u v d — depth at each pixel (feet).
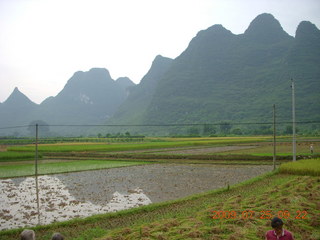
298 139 241.35
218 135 355.36
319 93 565.53
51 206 53.98
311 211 42.55
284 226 36.37
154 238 34.06
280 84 647.56
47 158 141.49
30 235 22.16
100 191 66.59
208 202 52.29
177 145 199.11
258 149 165.07
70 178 85.15
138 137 372.99
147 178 83.25
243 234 33.50
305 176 75.41
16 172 96.53
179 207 50.37
